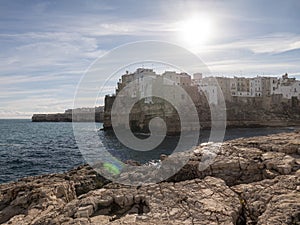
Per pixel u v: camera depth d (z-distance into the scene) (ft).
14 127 335.26
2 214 25.44
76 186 33.76
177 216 19.62
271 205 19.98
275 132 179.52
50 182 32.09
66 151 110.42
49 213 22.80
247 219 20.47
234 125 210.38
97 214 21.66
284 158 31.78
